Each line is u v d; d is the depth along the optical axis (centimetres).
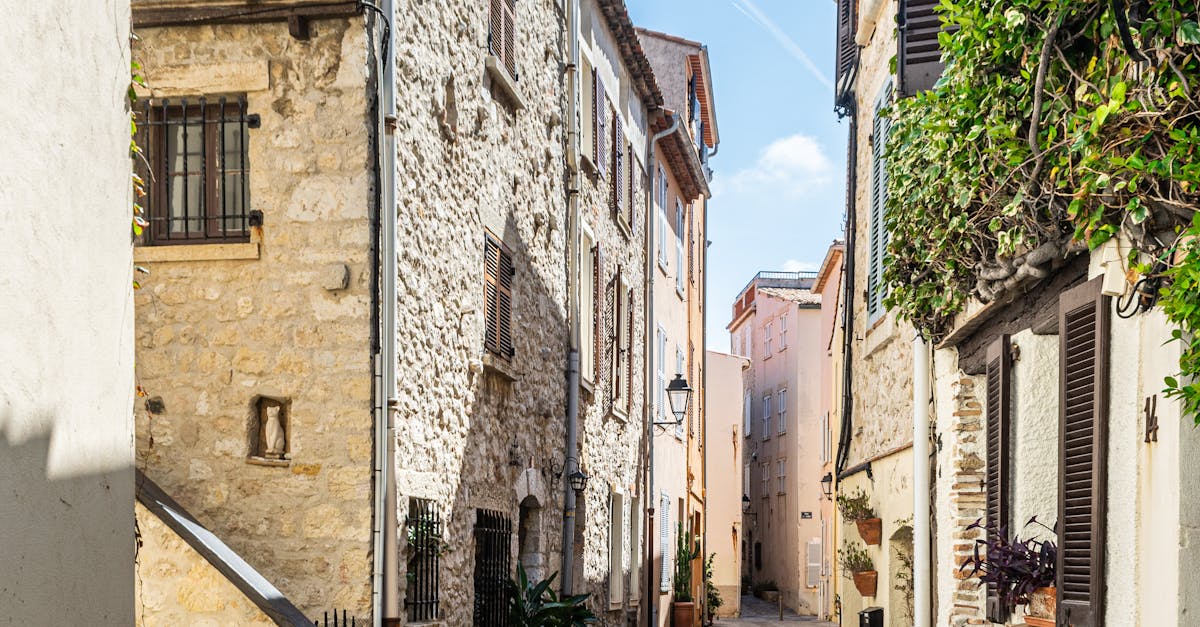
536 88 1327
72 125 421
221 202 879
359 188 861
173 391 868
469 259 1067
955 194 792
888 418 1313
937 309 967
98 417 433
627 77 1922
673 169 2445
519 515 1268
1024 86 662
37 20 402
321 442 853
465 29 1066
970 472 1010
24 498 389
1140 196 558
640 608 1962
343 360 855
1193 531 550
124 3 461
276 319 863
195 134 895
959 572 999
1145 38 558
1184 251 534
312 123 867
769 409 5000
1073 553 677
